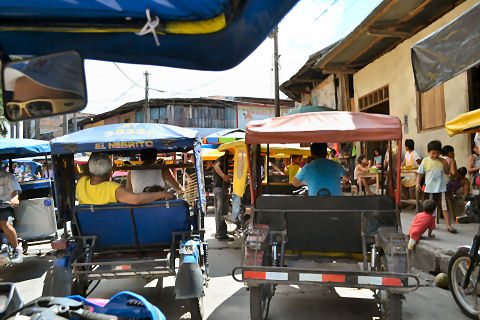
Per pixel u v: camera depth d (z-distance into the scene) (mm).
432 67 3549
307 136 3744
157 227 4145
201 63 2348
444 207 6516
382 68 12141
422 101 10156
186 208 4031
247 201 7605
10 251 5863
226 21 1911
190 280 3500
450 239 5805
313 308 4188
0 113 14195
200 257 4176
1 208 5707
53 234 6656
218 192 8164
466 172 7723
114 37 2021
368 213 3713
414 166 9016
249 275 3301
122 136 4395
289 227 3941
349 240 3846
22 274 6027
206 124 38781
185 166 5434
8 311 1235
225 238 8195
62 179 4609
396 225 3643
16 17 1786
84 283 4203
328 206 3828
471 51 3168
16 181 6066
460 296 3943
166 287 5113
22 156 7234
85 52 2105
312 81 19344
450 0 8641
